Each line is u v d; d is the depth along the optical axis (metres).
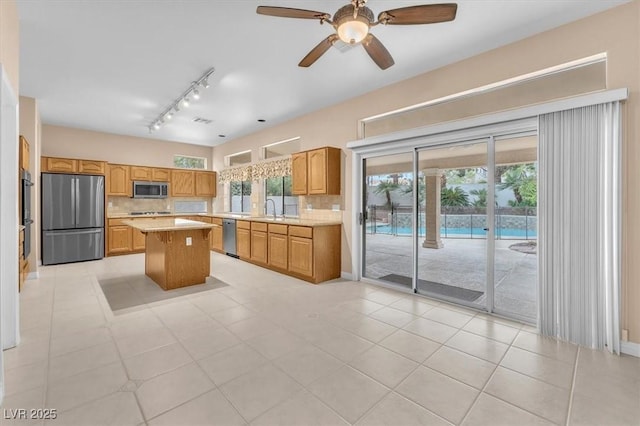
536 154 2.94
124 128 6.15
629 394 1.82
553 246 2.59
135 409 1.68
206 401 1.75
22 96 4.30
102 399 1.75
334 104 4.64
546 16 2.47
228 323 2.86
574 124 2.48
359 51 3.04
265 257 5.22
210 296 3.68
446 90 3.33
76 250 5.60
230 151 7.34
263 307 3.30
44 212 5.29
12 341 2.35
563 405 1.72
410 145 3.73
